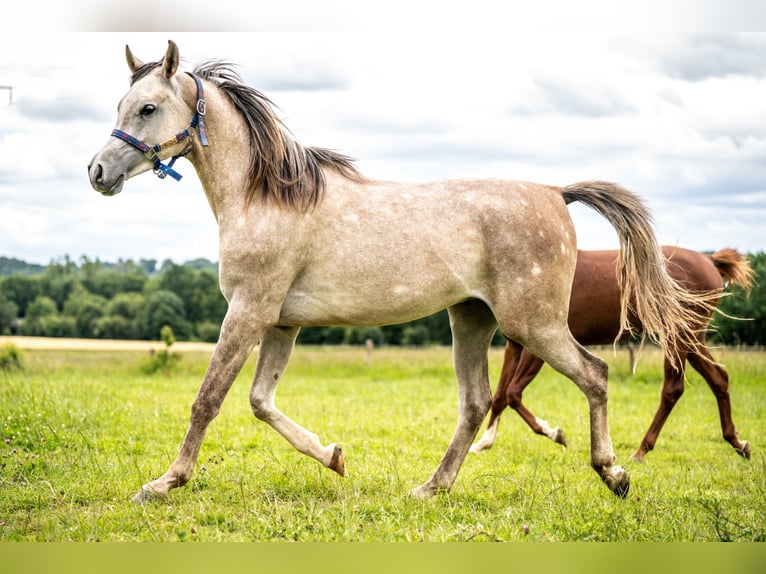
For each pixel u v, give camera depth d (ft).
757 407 37.42
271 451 23.34
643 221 18.86
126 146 16.89
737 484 21.52
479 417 18.74
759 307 103.60
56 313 219.41
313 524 15.70
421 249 17.26
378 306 17.42
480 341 18.95
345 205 17.43
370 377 56.59
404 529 15.52
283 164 17.31
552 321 17.87
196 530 15.29
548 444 27.48
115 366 62.75
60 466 20.13
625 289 18.95
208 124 17.53
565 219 18.51
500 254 17.54
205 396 16.97
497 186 18.20
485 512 17.44
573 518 16.43
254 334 17.03
